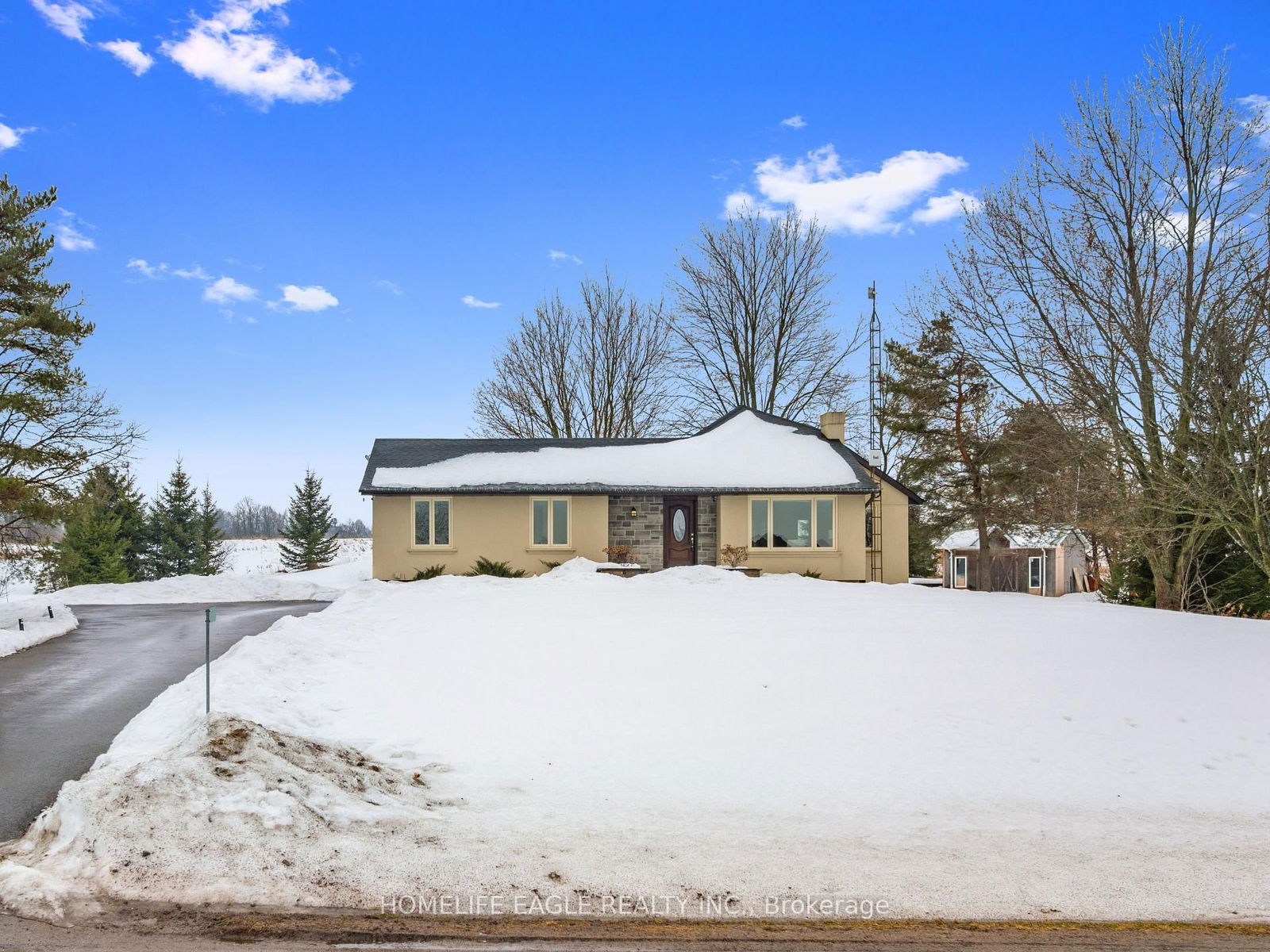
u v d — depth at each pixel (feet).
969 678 35.78
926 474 117.29
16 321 67.51
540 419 144.97
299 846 19.04
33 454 69.41
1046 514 78.59
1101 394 62.49
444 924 16.69
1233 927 17.40
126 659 45.01
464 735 28.78
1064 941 16.67
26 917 16.11
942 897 18.33
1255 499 55.31
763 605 52.75
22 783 23.98
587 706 31.99
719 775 26.00
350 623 46.11
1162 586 66.85
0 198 72.90
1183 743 29.35
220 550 192.44
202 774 21.01
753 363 134.31
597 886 18.38
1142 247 63.98
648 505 86.17
